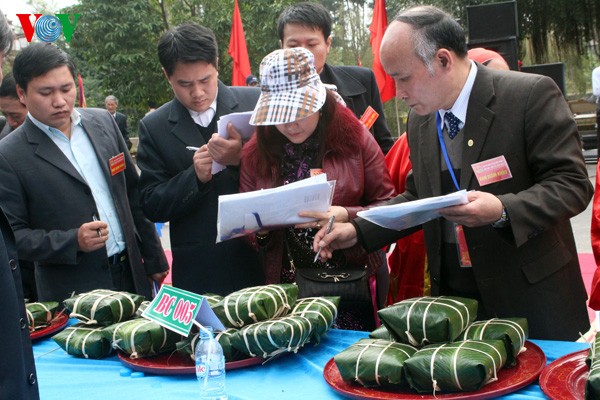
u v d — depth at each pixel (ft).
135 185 10.25
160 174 8.98
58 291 8.86
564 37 51.19
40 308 7.38
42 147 8.93
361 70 11.13
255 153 7.67
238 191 8.81
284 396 5.11
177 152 8.89
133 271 9.56
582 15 48.14
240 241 8.86
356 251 7.43
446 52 6.01
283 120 6.84
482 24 20.81
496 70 6.51
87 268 8.94
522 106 6.14
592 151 39.29
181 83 8.50
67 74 8.72
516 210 5.75
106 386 5.64
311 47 10.03
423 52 5.94
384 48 6.08
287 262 7.72
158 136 9.00
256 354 5.73
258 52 46.85
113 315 6.72
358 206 7.57
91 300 6.81
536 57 52.19
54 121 8.77
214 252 8.91
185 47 8.28
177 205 8.46
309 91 7.01
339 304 7.20
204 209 8.87
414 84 6.09
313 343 6.22
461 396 4.66
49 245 8.35
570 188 5.91
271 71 7.03
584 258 18.42
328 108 7.39
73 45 45.57
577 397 4.35
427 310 5.34
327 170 7.46
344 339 6.33
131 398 5.29
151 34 46.11
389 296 9.37
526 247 6.35
